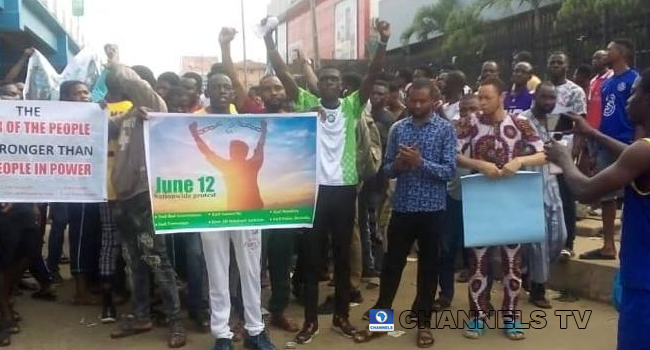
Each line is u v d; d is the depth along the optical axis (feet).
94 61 23.17
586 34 41.42
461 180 15.93
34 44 62.39
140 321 17.08
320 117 15.88
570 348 15.96
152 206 14.87
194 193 15.05
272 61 16.78
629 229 9.24
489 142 16.20
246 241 15.37
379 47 15.94
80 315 18.69
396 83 22.86
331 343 16.35
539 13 52.65
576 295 20.08
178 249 18.98
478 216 15.83
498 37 54.60
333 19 144.36
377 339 16.65
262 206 15.40
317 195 15.79
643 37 36.06
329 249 21.39
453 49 70.59
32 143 15.85
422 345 16.03
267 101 16.92
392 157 16.15
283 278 17.30
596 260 19.97
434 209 15.70
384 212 22.33
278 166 15.43
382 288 16.66
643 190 9.04
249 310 15.52
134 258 16.74
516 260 16.65
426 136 15.66
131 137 15.76
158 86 20.54
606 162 19.65
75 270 19.44
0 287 16.71
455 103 21.11
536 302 19.15
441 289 19.10
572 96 20.92
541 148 16.12
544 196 18.29
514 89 22.13
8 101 15.67
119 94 17.84
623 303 9.38
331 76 16.02
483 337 16.78
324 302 19.20
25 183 15.93
